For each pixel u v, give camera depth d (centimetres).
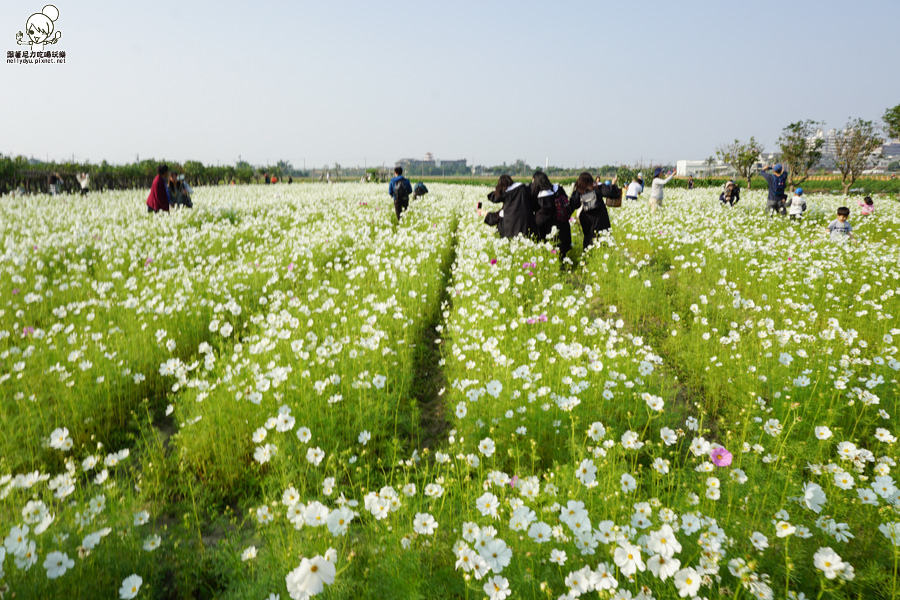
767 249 924
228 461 341
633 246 1093
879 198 2708
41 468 334
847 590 221
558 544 238
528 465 350
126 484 326
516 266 803
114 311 593
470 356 504
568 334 550
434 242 1079
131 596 206
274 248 964
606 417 380
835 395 385
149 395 458
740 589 206
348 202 2017
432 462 360
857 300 648
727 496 281
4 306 587
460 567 237
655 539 197
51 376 430
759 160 3625
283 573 233
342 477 337
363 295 702
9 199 1805
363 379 420
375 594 228
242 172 4919
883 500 261
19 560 212
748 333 574
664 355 546
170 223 1117
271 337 511
